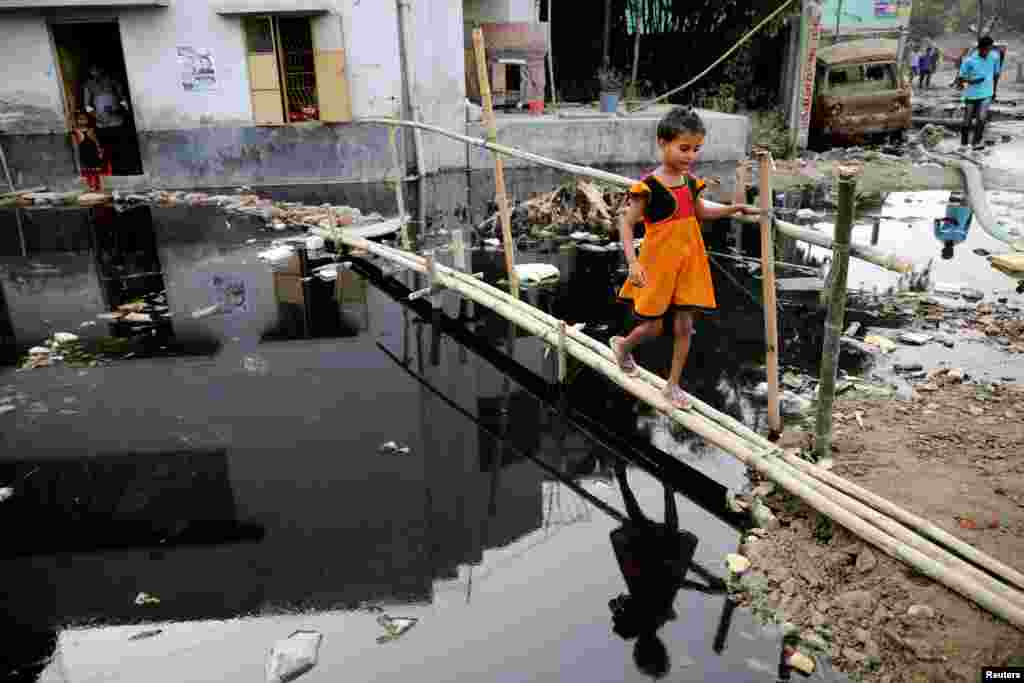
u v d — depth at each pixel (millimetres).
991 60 12648
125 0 11156
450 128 13094
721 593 2904
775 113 14422
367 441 4207
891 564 2865
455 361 5273
